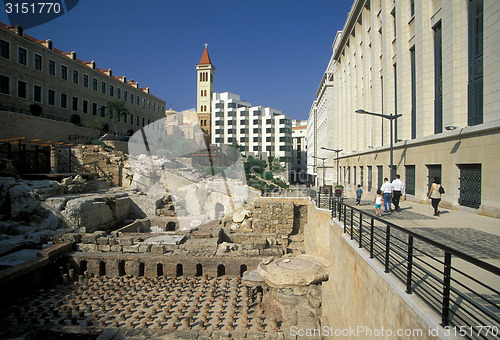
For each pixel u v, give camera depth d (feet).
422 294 13.98
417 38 61.41
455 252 10.45
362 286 20.11
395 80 75.41
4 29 118.01
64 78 148.77
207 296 46.14
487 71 42.68
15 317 38.58
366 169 95.55
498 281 16.42
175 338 32.50
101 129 154.71
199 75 238.27
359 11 105.40
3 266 46.42
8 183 65.10
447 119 51.06
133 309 41.70
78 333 33.04
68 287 49.49
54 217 63.00
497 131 37.65
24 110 126.11
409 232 13.91
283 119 297.94
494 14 41.29
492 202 38.65
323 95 193.67
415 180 60.49
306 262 44.24
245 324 36.94
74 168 101.30
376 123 87.15
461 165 46.11
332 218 36.32
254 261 54.03
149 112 218.79
